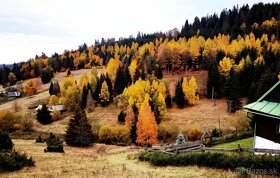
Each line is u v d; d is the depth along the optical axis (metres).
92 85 157.75
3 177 23.67
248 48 159.25
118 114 117.00
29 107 152.12
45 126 115.81
